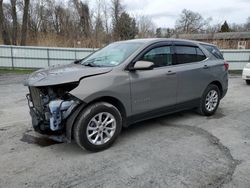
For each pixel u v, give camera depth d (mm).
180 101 4996
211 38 34375
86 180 3062
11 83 11266
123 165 3430
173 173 3215
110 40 26094
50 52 17766
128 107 4125
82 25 29734
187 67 5039
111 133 3980
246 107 6715
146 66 3990
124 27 32062
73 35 25625
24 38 22531
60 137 3732
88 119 3670
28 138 4387
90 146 3746
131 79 4082
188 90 5109
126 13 33625
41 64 17875
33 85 3637
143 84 4246
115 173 3219
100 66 4145
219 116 5797
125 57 4211
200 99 5492
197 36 40750
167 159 3604
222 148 3996
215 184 2963
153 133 4648
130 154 3768
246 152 3857
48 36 22234
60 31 27375
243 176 3141
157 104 4559
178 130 4816
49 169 3324
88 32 27500
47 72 3965
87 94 3584
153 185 2949
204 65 5414
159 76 4477
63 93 3666
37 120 3881
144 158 3637
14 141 4250
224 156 3709
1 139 4336
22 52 17484
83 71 3762
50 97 3660
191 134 4609
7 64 17641
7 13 29219
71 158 3639
